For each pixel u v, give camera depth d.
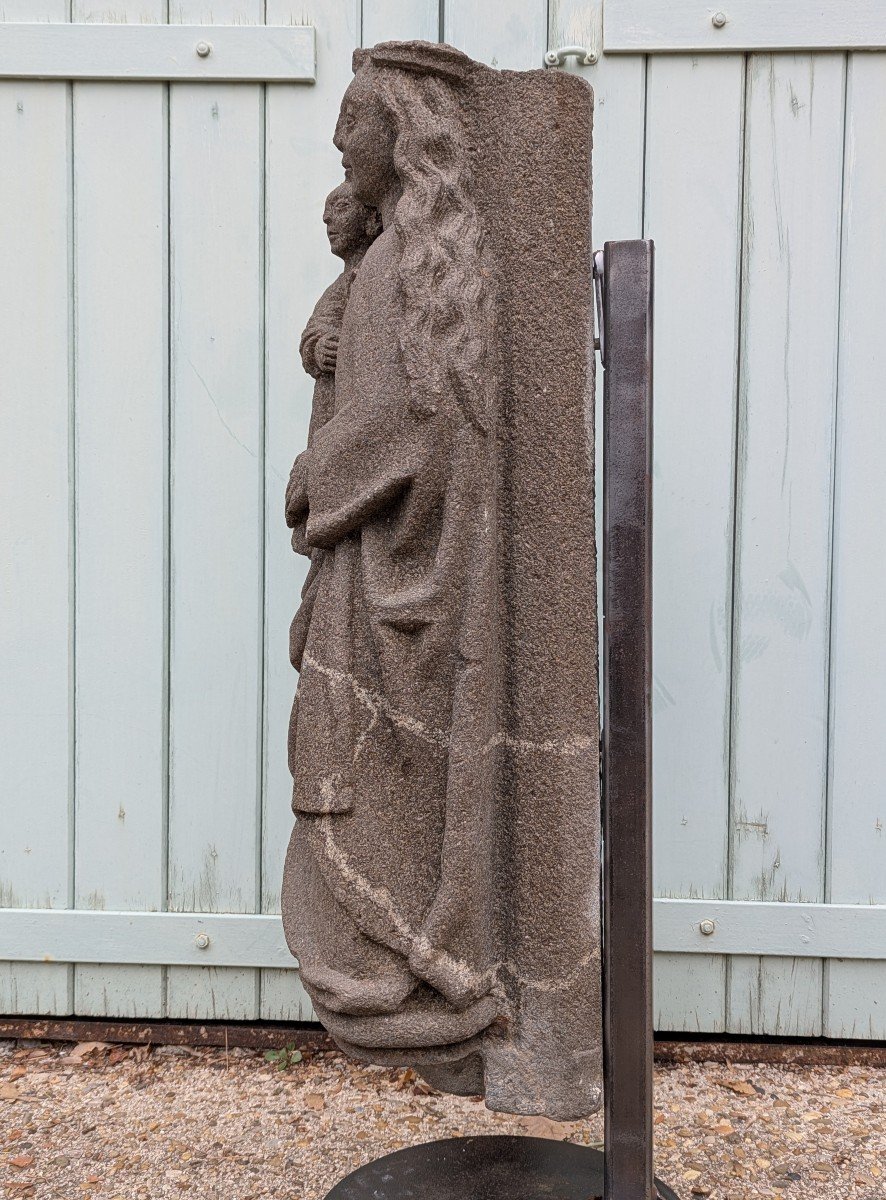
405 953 1.42
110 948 2.29
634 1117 1.41
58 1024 2.31
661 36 2.13
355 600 1.48
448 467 1.41
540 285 1.46
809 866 2.23
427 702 1.44
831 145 2.15
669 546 2.21
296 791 1.52
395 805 1.45
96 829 2.30
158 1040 2.29
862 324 2.17
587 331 1.49
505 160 1.48
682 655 2.22
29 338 2.25
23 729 2.29
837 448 2.19
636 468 1.40
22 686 2.29
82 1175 1.79
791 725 2.22
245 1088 2.12
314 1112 2.02
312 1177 1.80
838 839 2.22
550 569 1.47
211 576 2.26
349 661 1.47
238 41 2.17
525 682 1.48
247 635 2.27
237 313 2.23
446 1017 1.43
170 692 2.28
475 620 1.42
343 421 1.49
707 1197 1.74
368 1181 1.59
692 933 2.24
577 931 1.46
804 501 2.20
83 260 2.24
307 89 2.19
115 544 2.27
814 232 2.16
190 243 2.23
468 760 1.41
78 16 2.20
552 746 1.47
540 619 1.47
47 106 2.22
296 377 2.23
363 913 1.43
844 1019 2.24
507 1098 1.45
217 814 2.29
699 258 2.18
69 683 2.28
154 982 2.31
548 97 1.46
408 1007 1.44
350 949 1.44
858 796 2.22
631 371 1.40
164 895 2.30
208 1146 1.89
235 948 2.28
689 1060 2.24
